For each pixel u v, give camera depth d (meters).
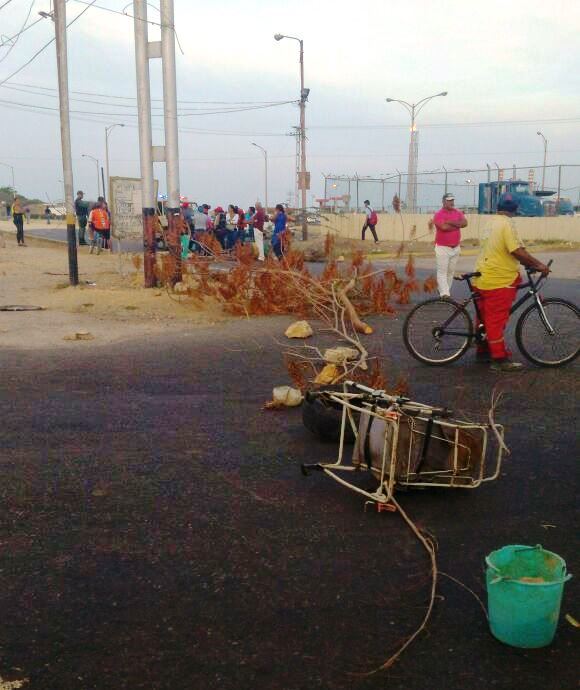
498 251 7.49
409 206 40.94
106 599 3.38
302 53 39.25
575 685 2.79
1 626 3.17
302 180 37.00
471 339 8.04
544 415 6.18
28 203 109.50
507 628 3.00
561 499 4.47
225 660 2.94
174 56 13.63
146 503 4.43
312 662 2.93
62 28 14.59
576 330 7.93
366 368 7.40
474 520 4.19
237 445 5.48
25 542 3.94
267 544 3.91
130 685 2.79
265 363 8.38
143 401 6.73
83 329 10.76
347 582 3.53
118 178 16.89
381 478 4.37
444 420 4.64
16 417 6.22
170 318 11.77
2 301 13.79
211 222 26.33
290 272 11.73
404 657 2.96
